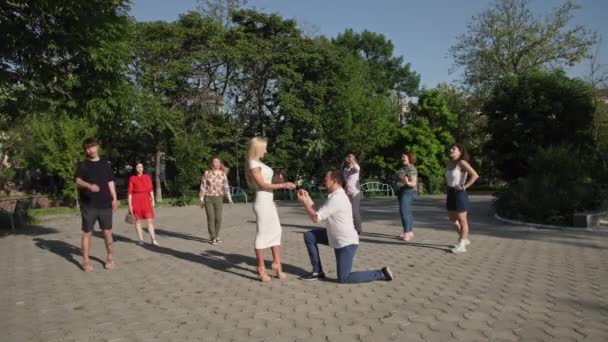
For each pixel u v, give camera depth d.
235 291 5.88
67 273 7.26
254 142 6.23
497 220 12.32
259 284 6.18
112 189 7.51
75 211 19.84
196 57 25.03
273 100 29.25
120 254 8.76
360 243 9.00
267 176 6.30
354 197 9.34
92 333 4.55
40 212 19.19
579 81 16.16
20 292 6.21
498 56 30.23
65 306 5.48
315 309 5.03
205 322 4.75
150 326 4.69
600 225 10.51
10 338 4.48
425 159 27.36
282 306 5.18
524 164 16.20
